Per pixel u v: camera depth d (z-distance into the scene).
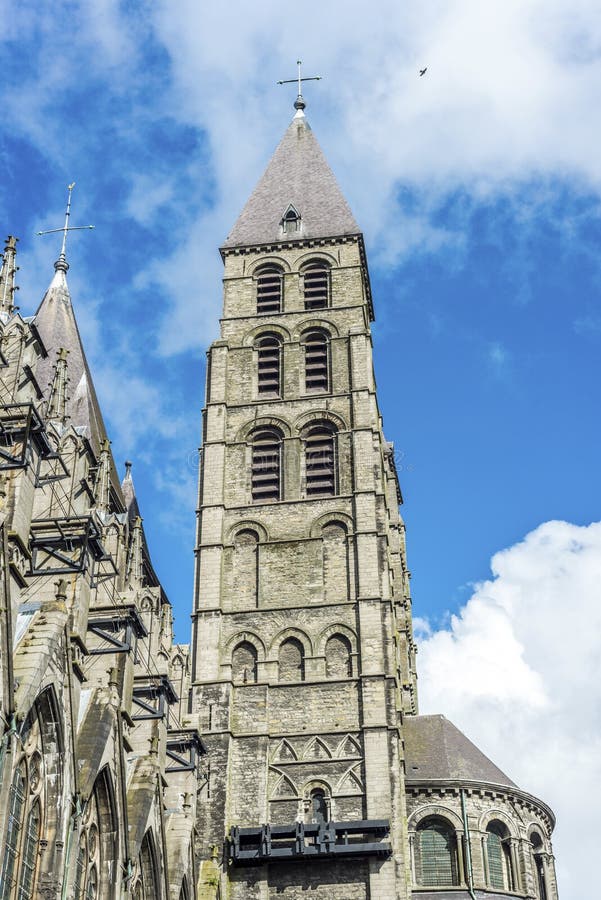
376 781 67.81
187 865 59.03
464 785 70.88
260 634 74.12
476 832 69.69
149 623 64.06
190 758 63.03
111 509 67.62
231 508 79.25
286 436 81.81
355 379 83.50
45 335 76.31
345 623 73.62
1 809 38.84
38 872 42.31
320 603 74.62
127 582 61.69
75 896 44.97
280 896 65.00
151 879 53.75
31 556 48.09
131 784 53.72
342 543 76.94
